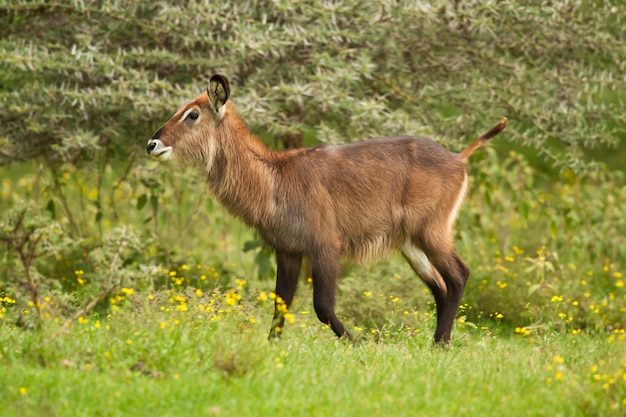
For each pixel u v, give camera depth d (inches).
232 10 1060.5
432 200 888.3
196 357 692.1
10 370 655.8
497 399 652.7
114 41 1110.4
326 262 862.5
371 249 893.2
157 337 703.7
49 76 1098.7
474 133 1161.4
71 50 1048.8
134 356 688.4
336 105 1028.5
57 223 1061.8
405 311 975.0
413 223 888.3
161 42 1098.7
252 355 673.0
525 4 1103.0
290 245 875.4
